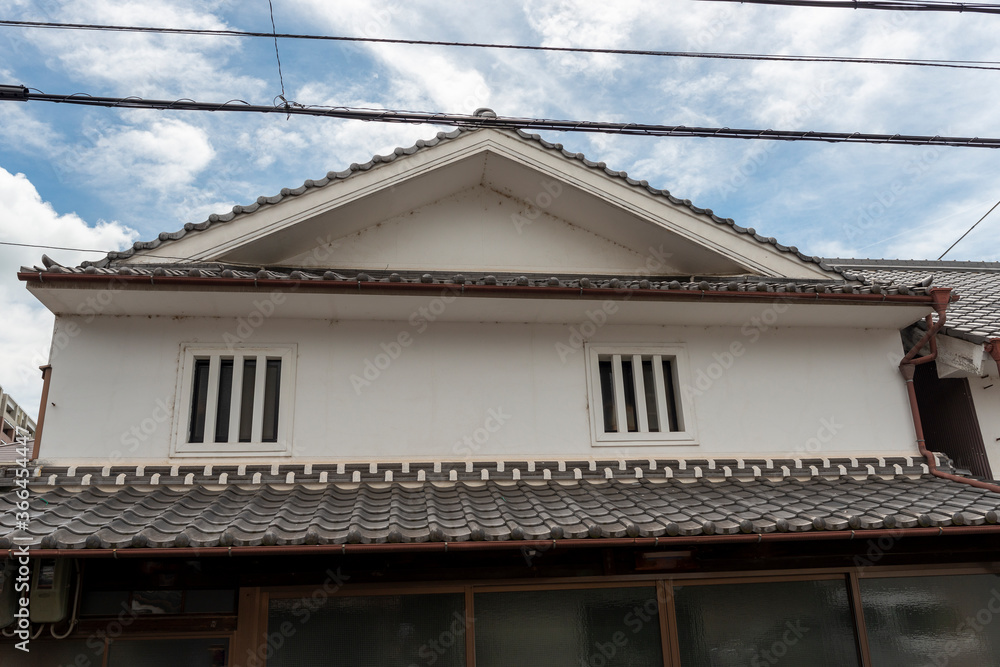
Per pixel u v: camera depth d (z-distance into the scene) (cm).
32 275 667
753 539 607
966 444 887
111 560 632
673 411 848
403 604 661
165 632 636
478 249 931
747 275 930
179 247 787
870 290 801
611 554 673
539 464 763
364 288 712
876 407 868
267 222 808
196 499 664
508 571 675
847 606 730
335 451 751
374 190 834
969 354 826
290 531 567
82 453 713
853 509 671
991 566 761
